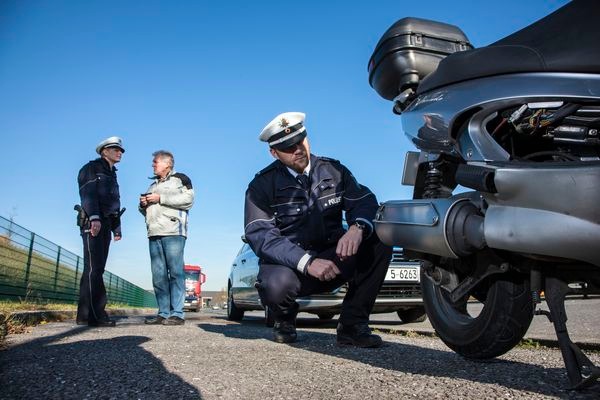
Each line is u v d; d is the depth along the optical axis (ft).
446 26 9.02
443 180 7.68
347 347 10.27
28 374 6.95
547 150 6.23
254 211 10.46
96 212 16.63
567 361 5.67
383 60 9.04
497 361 8.18
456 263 7.24
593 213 4.93
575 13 5.75
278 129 10.09
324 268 9.10
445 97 6.74
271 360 8.36
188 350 9.61
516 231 5.47
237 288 24.59
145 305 108.78
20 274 28.66
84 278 16.84
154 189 18.65
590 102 5.50
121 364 7.82
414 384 6.31
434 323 8.51
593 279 5.83
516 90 5.90
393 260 19.06
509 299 7.12
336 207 10.46
